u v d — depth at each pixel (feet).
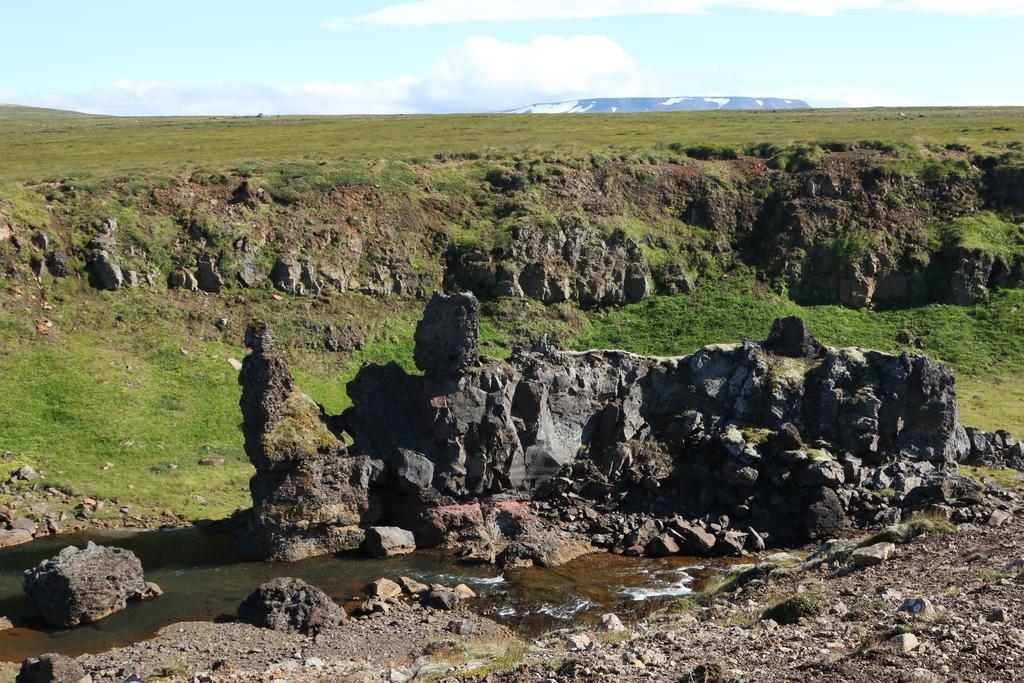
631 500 151.74
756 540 140.97
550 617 114.93
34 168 287.07
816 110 516.32
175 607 120.26
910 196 292.81
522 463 153.07
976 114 456.86
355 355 230.07
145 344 212.43
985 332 246.88
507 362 157.69
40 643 109.40
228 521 155.94
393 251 260.21
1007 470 157.79
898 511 139.64
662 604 117.60
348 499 145.18
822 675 63.82
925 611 77.00
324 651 99.81
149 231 239.30
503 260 260.62
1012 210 287.48
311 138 374.22
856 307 262.88
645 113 506.89
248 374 145.07
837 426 152.56
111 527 156.46
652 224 288.51
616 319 259.39
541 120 457.27
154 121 528.63
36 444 177.37
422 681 79.61
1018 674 61.72
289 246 249.14
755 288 267.59
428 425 150.51
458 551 143.13
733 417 157.07
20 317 206.69
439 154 314.14
